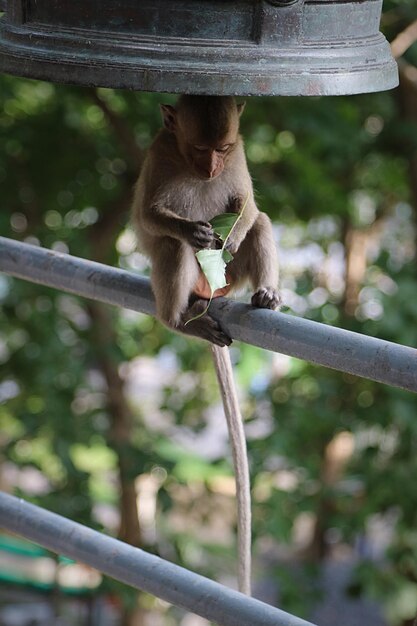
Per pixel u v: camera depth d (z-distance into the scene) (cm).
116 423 1404
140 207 577
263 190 1405
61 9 389
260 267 595
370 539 1770
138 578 443
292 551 1873
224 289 601
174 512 1502
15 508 493
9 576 1427
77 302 1320
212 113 494
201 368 1531
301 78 375
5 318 1324
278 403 1309
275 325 429
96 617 1323
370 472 1239
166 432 1561
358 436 1353
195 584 427
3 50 402
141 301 515
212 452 1981
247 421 1333
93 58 378
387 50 406
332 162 1344
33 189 1401
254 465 1244
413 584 1252
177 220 534
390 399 1212
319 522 1631
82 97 1342
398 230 1858
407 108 1265
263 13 373
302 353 415
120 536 1382
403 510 1225
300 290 1352
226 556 1452
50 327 1300
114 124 1320
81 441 1313
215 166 503
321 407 1295
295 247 1694
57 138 1390
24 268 528
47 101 1397
